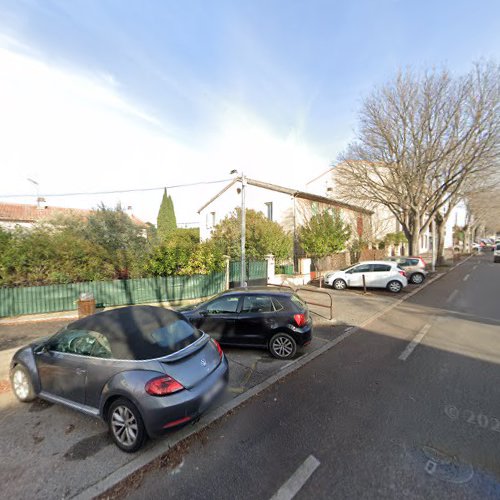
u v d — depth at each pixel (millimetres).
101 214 14789
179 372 3078
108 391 3002
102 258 9617
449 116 13562
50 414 3596
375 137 15328
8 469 2699
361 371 4719
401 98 14242
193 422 3105
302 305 5699
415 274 14203
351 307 9430
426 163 14344
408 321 7703
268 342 5379
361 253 21094
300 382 4402
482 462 2652
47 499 2375
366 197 16891
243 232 10680
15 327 7484
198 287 10953
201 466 2717
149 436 2854
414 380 4328
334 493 2354
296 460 2748
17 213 22688
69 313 8656
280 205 18438
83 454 2898
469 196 17641
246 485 2473
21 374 3877
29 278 8547
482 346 5684
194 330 3883
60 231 10422
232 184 20953
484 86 12852
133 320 3553
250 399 3936
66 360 3416
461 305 9422
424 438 3004
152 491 2449
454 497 2289
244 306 5578
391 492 2348
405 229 17688
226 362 3805
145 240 15922
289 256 15836
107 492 2445
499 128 12844
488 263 25125
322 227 14609
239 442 3041
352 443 2959
